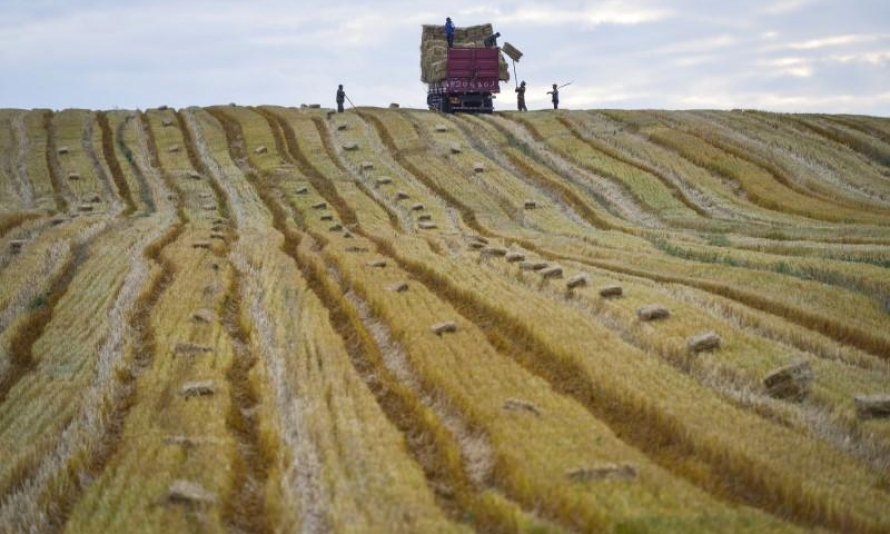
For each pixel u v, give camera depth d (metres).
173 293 28.91
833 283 28.06
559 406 17.83
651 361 20.38
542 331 22.75
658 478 14.25
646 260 32.88
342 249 36.44
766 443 15.60
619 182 51.69
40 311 27.59
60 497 15.30
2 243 38.38
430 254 34.78
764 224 41.75
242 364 22.20
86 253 36.41
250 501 14.70
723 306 25.12
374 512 13.30
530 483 13.99
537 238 39.62
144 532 13.26
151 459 16.06
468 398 18.23
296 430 17.06
